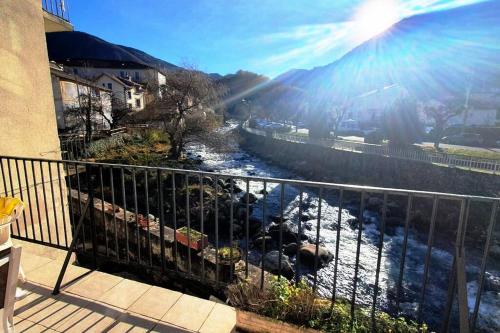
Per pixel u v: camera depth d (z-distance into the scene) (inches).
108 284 96.1
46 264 107.1
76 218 282.8
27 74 146.9
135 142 914.7
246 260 99.3
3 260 58.9
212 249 210.2
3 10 134.1
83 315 81.1
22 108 144.1
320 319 86.5
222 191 582.2
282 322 84.8
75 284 95.4
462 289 70.4
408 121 758.5
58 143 167.5
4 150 134.3
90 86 930.1
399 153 699.4
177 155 863.1
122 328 76.7
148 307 85.7
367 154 748.6
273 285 95.2
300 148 1007.0
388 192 77.8
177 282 208.5
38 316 80.0
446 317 79.1
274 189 700.7
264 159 1103.0
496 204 70.8
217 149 872.9
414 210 528.1
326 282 310.2
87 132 800.9
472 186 522.6
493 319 247.4
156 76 1267.2
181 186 549.6
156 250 223.3
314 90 2128.4
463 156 581.6
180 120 845.8
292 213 533.0
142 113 1067.3
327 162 871.7
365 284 310.3
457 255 73.6
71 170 508.7
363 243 418.9
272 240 405.4
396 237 441.1
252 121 1908.2
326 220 505.4
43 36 157.5
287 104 2524.6
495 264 357.4
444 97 1235.9
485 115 1177.4
